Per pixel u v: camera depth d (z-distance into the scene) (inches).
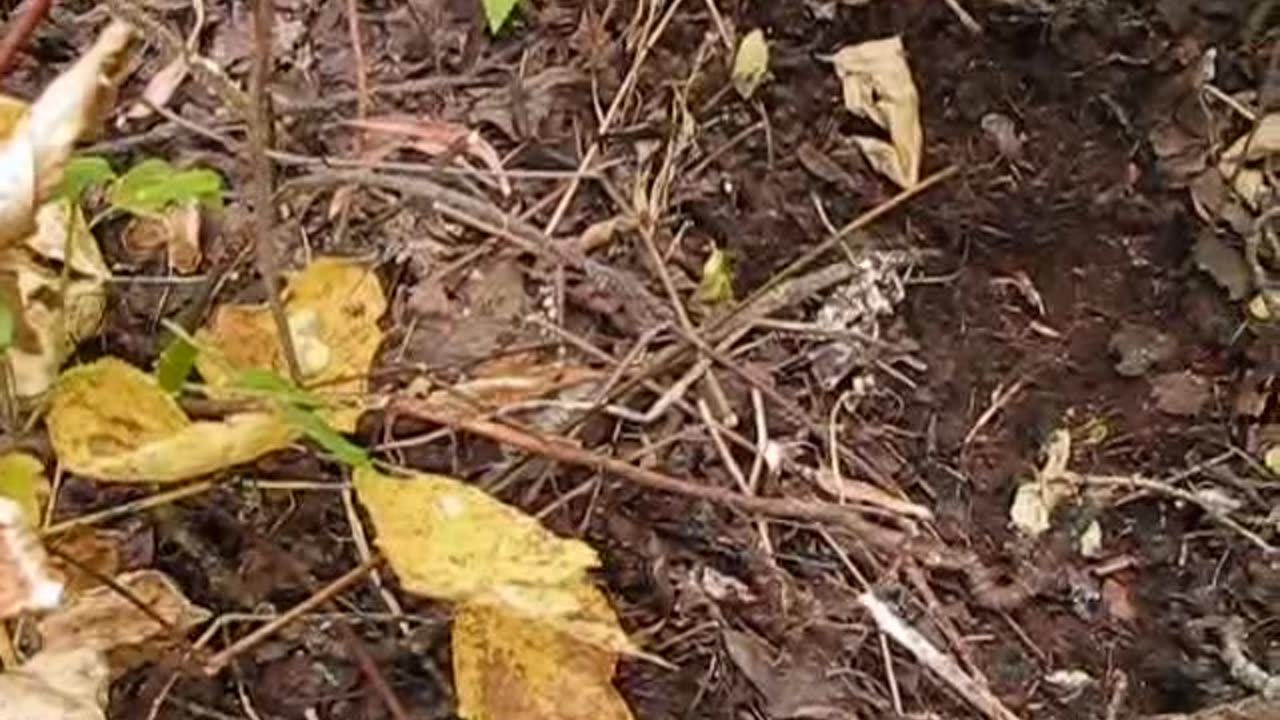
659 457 21.0
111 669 18.4
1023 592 21.0
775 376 21.8
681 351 21.4
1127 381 22.5
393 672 19.5
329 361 19.2
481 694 18.1
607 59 23.7
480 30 23.8
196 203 21.4
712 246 22.7
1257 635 21.0
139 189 17.2
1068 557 21.3
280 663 19.4
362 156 22.6
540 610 17.2
